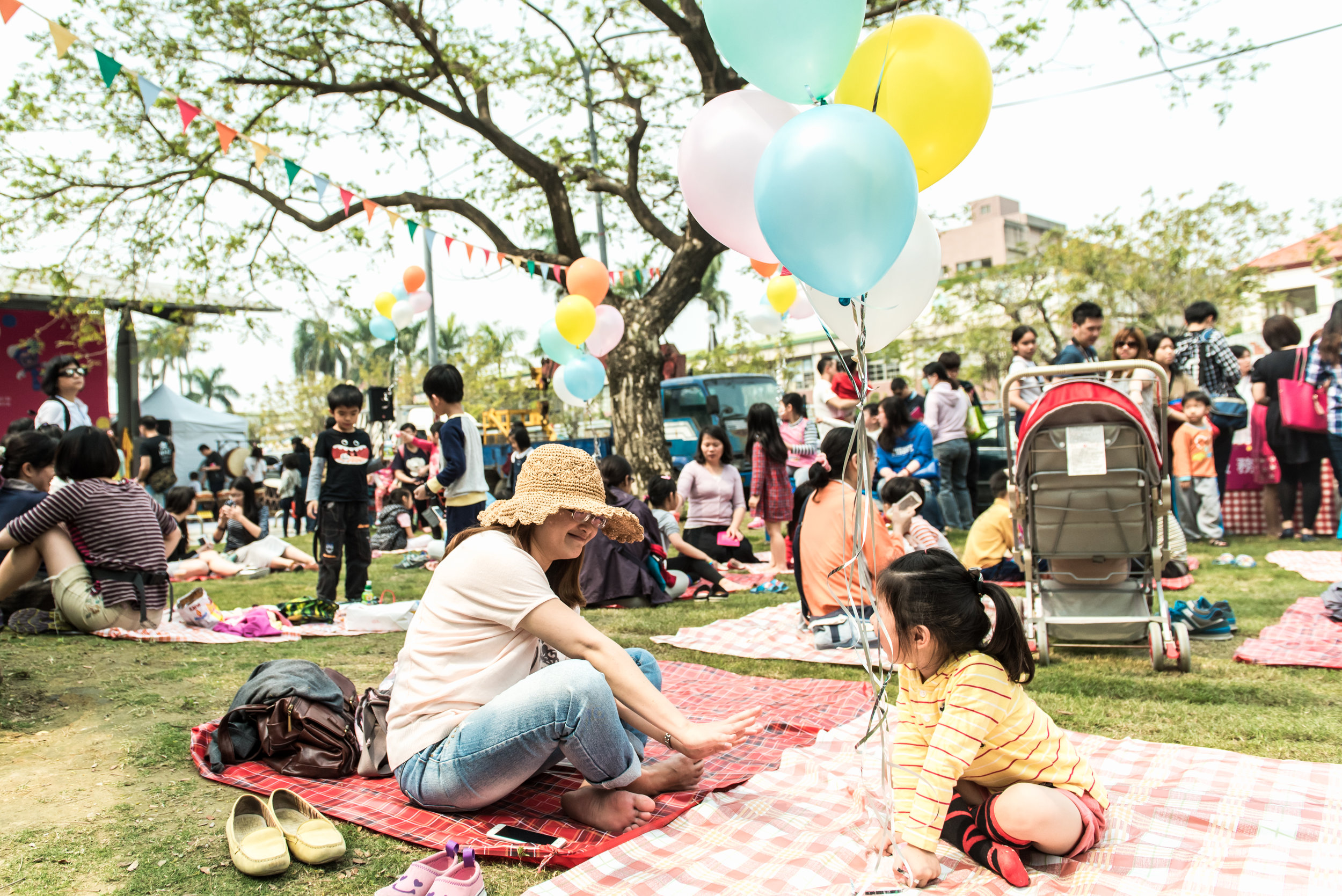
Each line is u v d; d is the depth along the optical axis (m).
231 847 2.26
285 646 5.11
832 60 2.45
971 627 2.21
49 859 2.27
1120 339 6.40
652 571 6.44
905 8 9.20
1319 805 2.45
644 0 9.69
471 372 23.11
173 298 12.88
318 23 11.00
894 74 2.51
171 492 8.77
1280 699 3.60
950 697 2.21
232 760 2.93
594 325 7.41
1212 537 7.86
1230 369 8.28
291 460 14.12
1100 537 4.31
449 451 5.81
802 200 2.13
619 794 2.45
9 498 5.44
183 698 3.80
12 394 14.92
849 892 2.05
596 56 12.46
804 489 5.10
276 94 11.22
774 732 3.31
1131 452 4.18
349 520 6.60
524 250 11.42
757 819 2.48
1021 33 9.80
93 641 4.92
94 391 15.89
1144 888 2.03
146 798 2.69
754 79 2.56
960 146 2.60
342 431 6.61
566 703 2.32
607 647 2.47
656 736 2.47
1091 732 3.29
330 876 2.19
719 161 2.63
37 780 2.84
